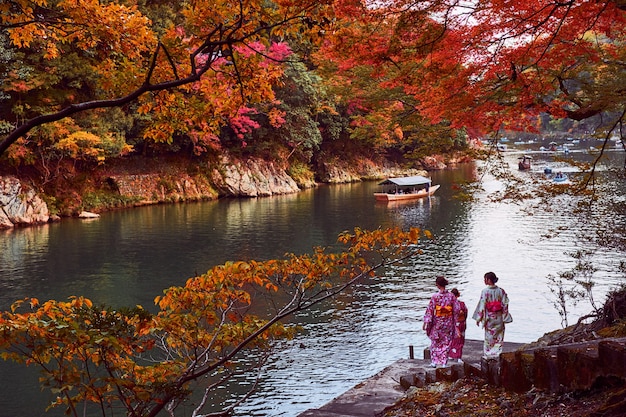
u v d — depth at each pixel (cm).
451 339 1066
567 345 623
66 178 4566
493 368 705
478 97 952
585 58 911
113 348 573
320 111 6009
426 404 708
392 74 1122
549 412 538
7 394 1409
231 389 1405
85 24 721
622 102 855
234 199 5484
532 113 956
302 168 6500
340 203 5091
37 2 731
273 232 3644
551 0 748
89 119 4422
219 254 3019
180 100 668
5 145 396
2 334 525
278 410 1288
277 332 687
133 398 580
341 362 1560
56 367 1561
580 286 2192
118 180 4934
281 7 602
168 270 2680
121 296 2248
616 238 1388
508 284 2316
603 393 530
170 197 5197
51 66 3962
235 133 5791
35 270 2673
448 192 5700
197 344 677
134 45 736
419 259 2803
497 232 3484
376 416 783
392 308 2039
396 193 5288
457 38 800
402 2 685
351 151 7300
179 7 4084
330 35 657
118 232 3666
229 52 542
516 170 6419
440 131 1112
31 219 4012
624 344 529
